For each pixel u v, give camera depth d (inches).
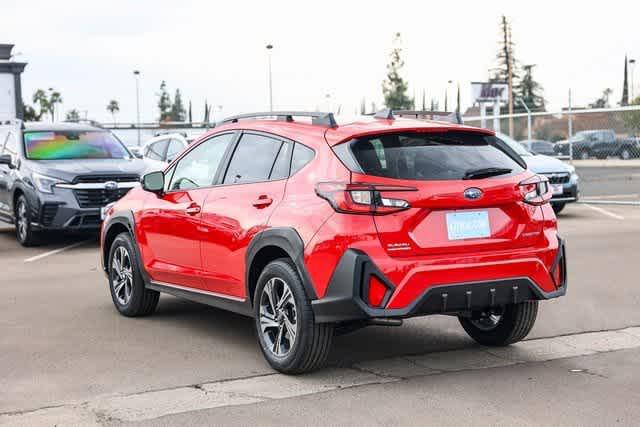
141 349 280.2
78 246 565.3
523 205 243.6
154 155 700.7
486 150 246.8
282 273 241.8
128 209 331.0
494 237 238.8
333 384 236.1
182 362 262.8
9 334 304.5
